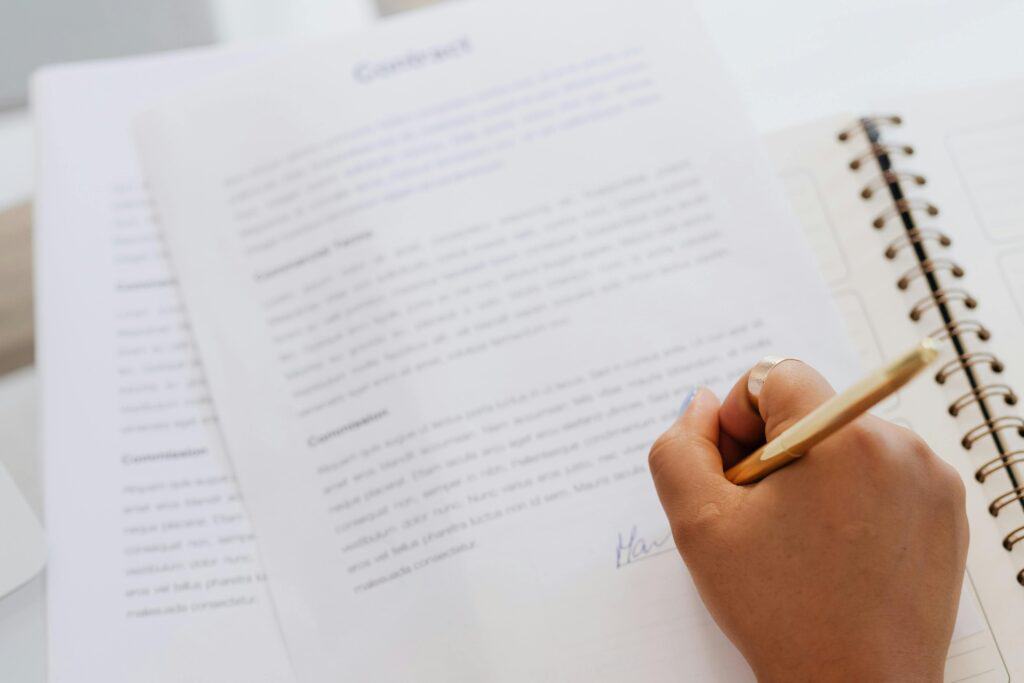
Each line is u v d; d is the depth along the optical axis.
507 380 0.49
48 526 0.49
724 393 0.48
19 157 0.58
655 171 0.52
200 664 0.47
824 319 0.49
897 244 0.51
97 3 0.60
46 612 0.47
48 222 0.54
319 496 0.49
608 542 0.47
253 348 0.51
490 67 0.55
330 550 0.48
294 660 0.46
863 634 0.39
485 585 0.46
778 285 0.50
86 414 0.51
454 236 0.52
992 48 0.58
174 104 0.55
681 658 0.45
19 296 0.56
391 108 0.54
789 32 0.59
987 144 0.53
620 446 0.48
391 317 0.51
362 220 0.52
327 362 0.51
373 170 0.53
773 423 0.42
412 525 0.48
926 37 0.58
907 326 0.50
